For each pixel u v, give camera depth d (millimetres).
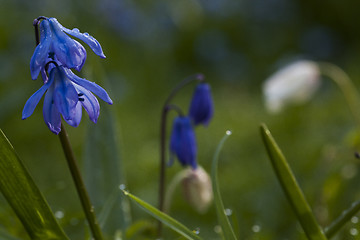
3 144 2668
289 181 2932
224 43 17328
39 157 8852
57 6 12875
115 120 4605
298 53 17719
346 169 5516
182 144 4152
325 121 9812
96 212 4340
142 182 8117
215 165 3025
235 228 3684
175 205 6707
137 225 3896
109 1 14320
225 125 10398
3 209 3873
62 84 2398
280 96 6406
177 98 13438
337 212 5059
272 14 19188
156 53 15422
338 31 18078
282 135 9484
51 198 7121
